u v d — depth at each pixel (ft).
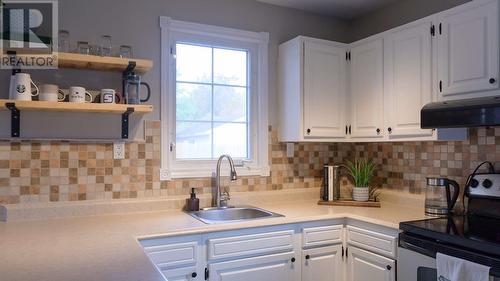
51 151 7.09
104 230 6.07
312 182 9.86
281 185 9.43
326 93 8.89
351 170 9.57
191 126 8.54
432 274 5.75
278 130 9.39
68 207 7.13
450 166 7.92
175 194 8.18
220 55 8.91
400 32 7.80
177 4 8.27
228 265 6.60
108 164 7.55
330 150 10.16
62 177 7.17
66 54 6.46
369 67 8.56
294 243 7.29
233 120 9.06
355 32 10.46
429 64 7.18
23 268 4.05
